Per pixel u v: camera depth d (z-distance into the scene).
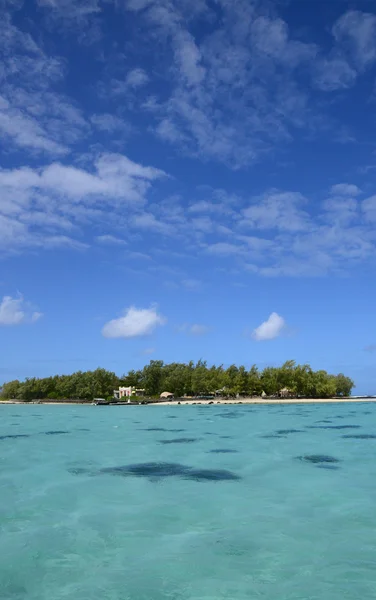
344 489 28.53
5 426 82.25
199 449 48.16
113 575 16.23
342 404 179.50
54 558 17.72
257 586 15.33
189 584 15.50
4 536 20.12
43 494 27.56
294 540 19.41
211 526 21.38
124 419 101.25
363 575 16.05
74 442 55.69
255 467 36.84
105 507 24.62
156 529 20.97
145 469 36.03
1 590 15.18
